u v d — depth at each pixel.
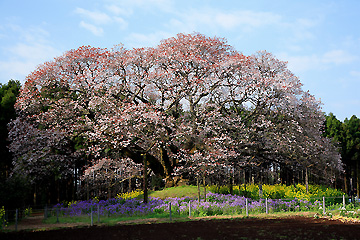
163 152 35.28
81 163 43.47
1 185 24.31
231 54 38.34
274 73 36.22
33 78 32.91
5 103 38.75
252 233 15.99
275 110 36.06
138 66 35.22
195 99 35.34
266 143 37.44
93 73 33.75
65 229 19.58
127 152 35.09
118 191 46.19
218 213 24.94
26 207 30.50
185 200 28.52
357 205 26.50
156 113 31.89
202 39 36.25
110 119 31.70
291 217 22.89
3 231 19.00
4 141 38.00
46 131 34.44
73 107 33.94
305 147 37.12
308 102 36.12
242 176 46.03
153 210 25.62
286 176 49.56
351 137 61.62
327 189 31.97
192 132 33.19
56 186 43.88
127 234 16.56
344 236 14.83
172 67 34.97
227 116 35.81
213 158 32.00
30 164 36.09
